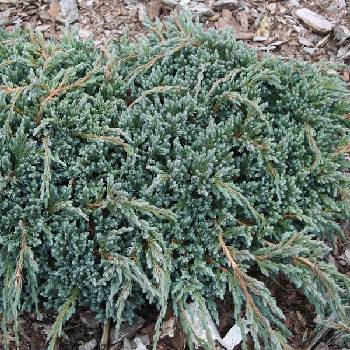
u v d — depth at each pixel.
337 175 0.78
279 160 0.77
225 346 0.75
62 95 0.80
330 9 1.10
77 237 0.70
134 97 0.81
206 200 0.74
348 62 1.04
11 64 0.83
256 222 0.75
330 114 0.83
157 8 1.09
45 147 0.72
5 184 0.70
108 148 0.76
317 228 0.75
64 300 0.73
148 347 0.74
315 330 0.77
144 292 0.70
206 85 0.81
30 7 1.08
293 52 1.05
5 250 0.72
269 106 0.84
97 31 1.06
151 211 0.71
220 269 0.73
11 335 0.75
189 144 0.78
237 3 1.09
